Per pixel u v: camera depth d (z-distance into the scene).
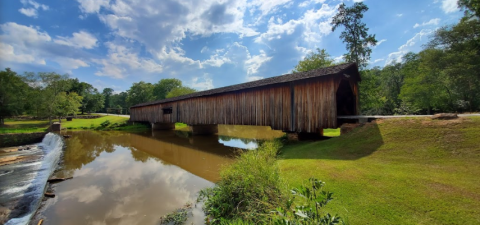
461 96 20.20
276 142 9.52
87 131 23.06
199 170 7.66
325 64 21.27
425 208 2.79
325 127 8.56
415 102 22.47
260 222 3.15
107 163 9.33
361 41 16.34
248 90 12.10
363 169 4.45
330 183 3.93
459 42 18.88
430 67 20.56
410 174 3.89
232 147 12.16
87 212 4.66
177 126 27.59
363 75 16.08
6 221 4.93
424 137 5.24
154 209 4.65
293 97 9.82
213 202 4.47
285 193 3.46
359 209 2.96
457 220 2.48
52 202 5.21
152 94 51.34
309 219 1.89
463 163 3.99
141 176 7.21
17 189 7.15
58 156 10.91
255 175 4.09
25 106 27.58
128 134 20.33
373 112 27.56
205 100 15.53
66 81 30.77
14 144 18.33
